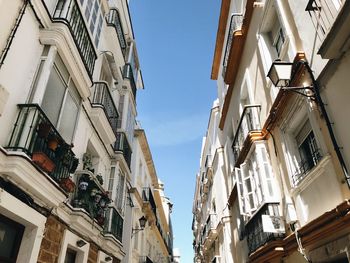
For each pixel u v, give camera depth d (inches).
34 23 202.8
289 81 221.5
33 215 181.0
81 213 242.5
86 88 264.1
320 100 185.8
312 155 219.3
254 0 348.5
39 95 188.7
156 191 957.2
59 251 221.3
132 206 530.6
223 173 568.7
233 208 479.2
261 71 317.1
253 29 353.1
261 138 297.0
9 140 167.8
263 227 247.9
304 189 218.7
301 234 204.2
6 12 171.5
